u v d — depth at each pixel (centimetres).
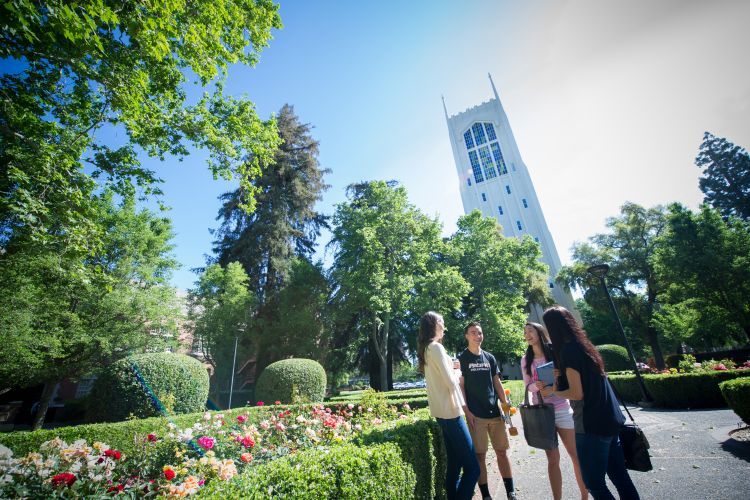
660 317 2616
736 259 1770
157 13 639
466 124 6438
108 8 520
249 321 2056
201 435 459
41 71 668
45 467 262
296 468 240
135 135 787
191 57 746
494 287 2441
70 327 1274
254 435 457
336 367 2400
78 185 718
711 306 1867
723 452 510
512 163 5744
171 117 816
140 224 1542
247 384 2580
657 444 601
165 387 969
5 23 486
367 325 2216
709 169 3434
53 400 2081
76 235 672
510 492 381
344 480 244
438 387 349
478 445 389
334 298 2369
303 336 2100
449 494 328
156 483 295
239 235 2520
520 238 5225
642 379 1148
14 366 1096
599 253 3341
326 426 521
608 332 3812
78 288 1270
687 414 880
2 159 645
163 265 1630
